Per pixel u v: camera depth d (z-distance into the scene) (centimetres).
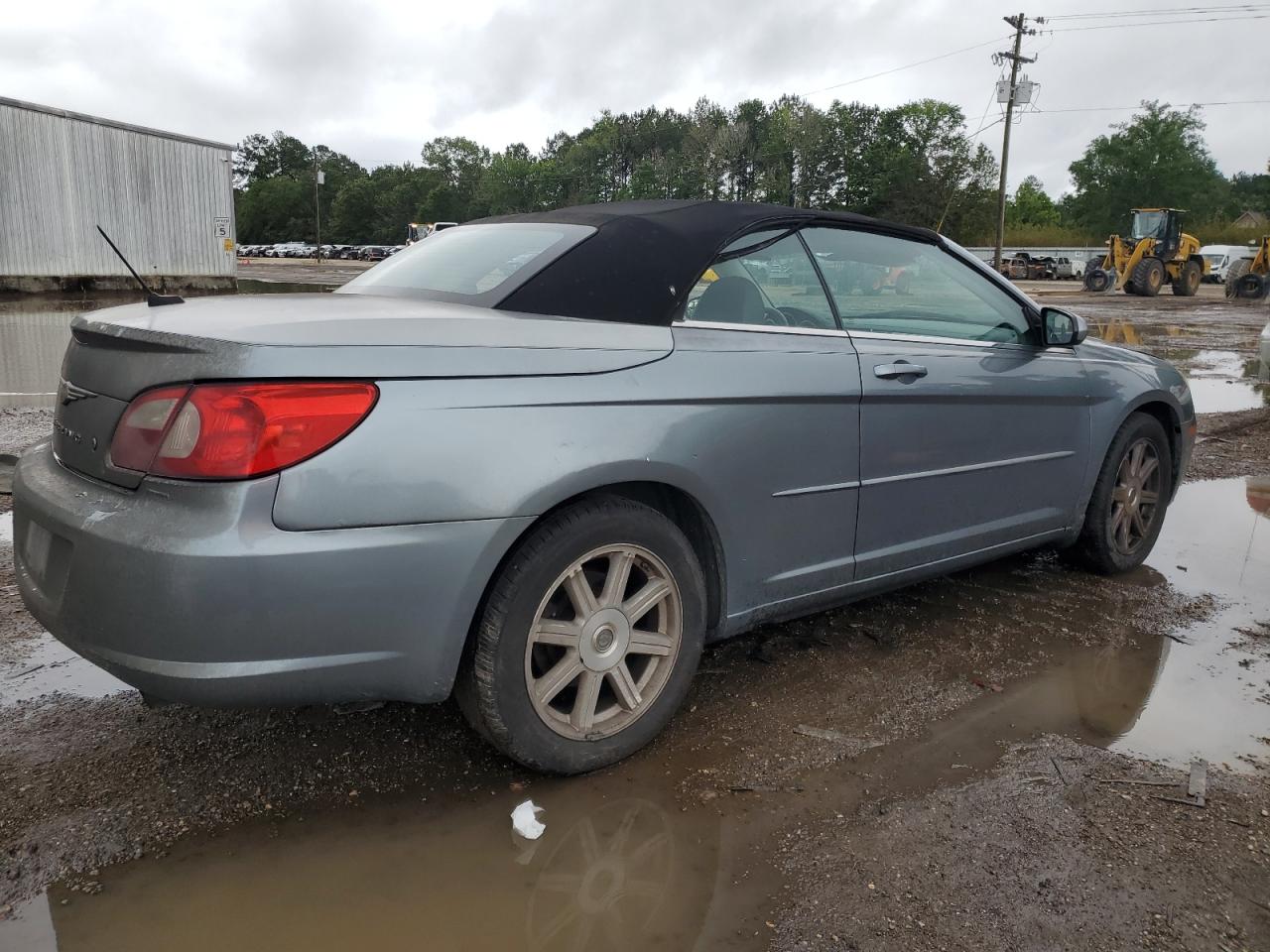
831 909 193
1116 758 257
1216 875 207
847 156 7225
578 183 10556
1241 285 2833
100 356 219
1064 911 193
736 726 273
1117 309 2416
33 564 222
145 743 256
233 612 189
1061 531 379
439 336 213
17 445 588
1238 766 255
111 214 2309
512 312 238
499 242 282
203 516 189
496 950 181
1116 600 381
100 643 196
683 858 211
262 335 196
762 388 262
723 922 190
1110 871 207
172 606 187
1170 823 226
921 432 311
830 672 310
